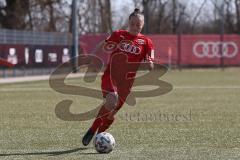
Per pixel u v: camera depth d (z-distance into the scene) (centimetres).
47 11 14562
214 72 11025
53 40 10131
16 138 2834
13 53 9144
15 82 8094
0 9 13688
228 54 11638
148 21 15400
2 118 3703
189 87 6938
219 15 15300
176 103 4800
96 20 15850
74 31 10381
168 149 2488
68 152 2431
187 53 11612
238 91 6288
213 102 4888
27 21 14125
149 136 2884
